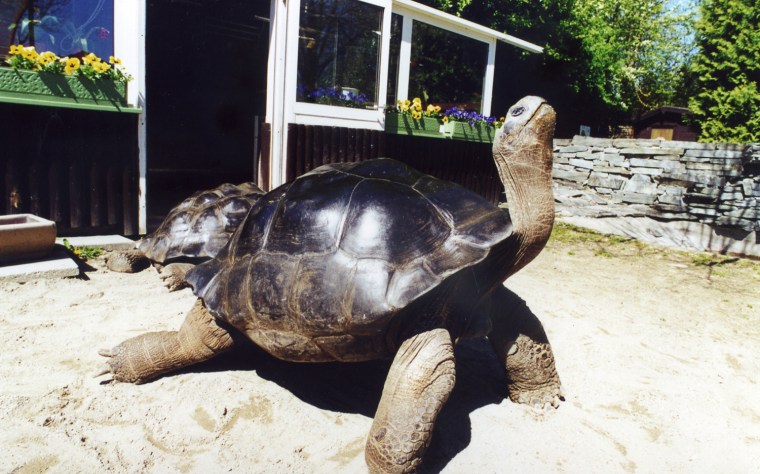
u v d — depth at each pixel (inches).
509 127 105.7
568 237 343.3
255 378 131.1
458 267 96.1
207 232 193.6
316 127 287.1
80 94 220.5
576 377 144.7
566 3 612.4
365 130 311.0
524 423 119.7
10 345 135.9
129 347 123.0
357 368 141.1
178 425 109.7
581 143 413.4
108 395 118.5
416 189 111.1
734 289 247.9
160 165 453.7
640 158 384.2
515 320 123.0
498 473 101.7
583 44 622.5
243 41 461.1
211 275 117.2
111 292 180.7
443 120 373.7
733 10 437.4
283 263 105.0
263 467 98.9
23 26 221.8
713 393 141.2
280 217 112.1
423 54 360.8
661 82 1035.9
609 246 325.4
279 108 275.7
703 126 460.8
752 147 338.0
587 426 120.6
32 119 215.8
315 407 120.8
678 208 358.6
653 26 959.0
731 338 183.5
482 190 428.8
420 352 93.1
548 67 637.9
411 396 90.4
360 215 103.5
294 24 266.8
